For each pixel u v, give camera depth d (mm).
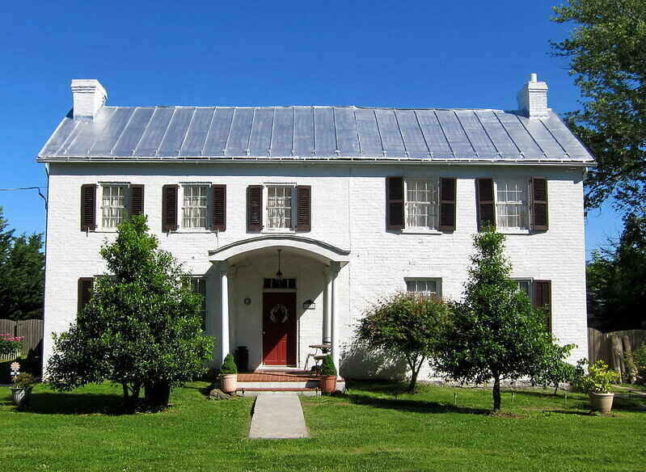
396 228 21094
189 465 9961
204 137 22281
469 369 15570
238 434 12586
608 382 16141
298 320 21328
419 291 21172
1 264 37094
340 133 22797
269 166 21250
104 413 15164
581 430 13258
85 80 23438
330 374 18250
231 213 21078
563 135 22984
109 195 21109
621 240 28859
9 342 22312
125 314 15031
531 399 18203
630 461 10609
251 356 21234
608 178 27859
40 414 14867
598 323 30562
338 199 21219
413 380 19094
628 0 26297
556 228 21391
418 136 22766
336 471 9648
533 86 24484
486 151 21750
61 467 9797
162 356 14734
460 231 21281
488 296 15297
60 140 21594
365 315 20750
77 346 14984
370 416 14734
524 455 10922
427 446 11547
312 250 18859
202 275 20812
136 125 23016
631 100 25719
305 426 13422
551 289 21141
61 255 20703
